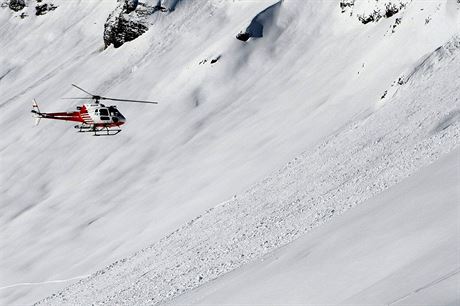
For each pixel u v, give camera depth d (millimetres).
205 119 118875
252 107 113812
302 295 19766
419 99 67250
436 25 90062
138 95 139750
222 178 88938
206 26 152000
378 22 114500
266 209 61062
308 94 105125
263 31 134375
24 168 135875
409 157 51750
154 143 118875
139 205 96312
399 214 23109
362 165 58406
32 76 193500
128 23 167250
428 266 16188
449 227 18578
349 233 24359
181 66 140500
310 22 131875
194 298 32281
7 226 112125
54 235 99938
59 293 67250
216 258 51062
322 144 74688
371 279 18000
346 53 112000
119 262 68250
